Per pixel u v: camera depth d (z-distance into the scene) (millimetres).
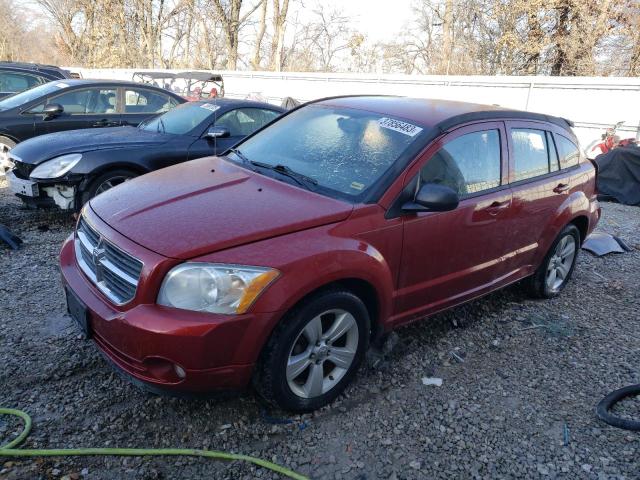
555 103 13625
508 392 3461
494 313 4586
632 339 4258
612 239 6605
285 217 2939
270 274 2691
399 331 4113
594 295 5129
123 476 2582
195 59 32312
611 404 3342
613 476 2787
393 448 2898
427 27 28250
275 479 2637
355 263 2971
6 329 3756
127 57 33031
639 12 20297
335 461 2783
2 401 3027
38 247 5379
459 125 3719
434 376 3584
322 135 3891
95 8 33344
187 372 2615
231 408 3105
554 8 21328
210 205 3078
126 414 2998
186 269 2627
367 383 3441
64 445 2738
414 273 3457
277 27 27312
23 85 11555
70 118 8023
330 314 3049
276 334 2785
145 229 2854
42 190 5809
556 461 2875
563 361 3879
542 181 4379
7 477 2500
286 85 18875
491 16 23594
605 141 12133
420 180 3379
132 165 6066
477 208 3701
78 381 3254
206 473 2645
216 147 6629
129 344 2648
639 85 12273
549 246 4637
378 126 3740
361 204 3162
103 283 2941
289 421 3041
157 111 8734
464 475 2744
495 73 23953
